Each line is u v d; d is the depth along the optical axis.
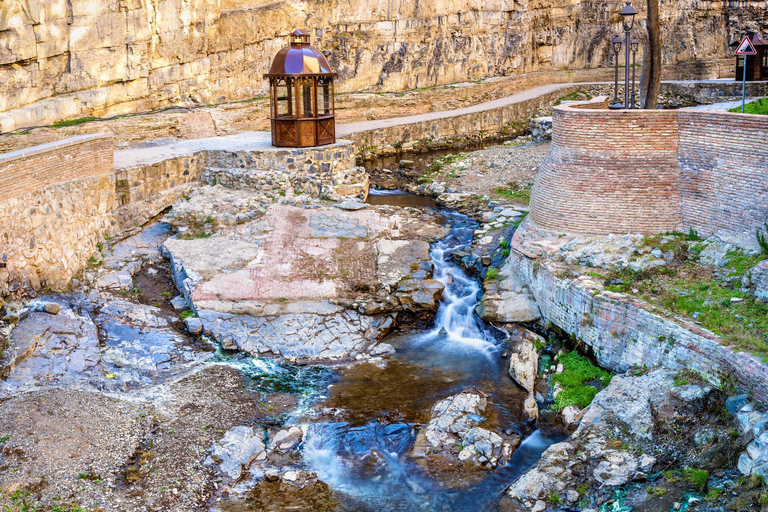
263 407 12.24
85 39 21.77
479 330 14.98
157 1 23.98
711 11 42.56
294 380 13.16
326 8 30.70
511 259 15.89
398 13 33.41
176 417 11.71
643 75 25.11
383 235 18.39
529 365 13.18
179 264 16.52
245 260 16.73
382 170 26.42
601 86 38.75
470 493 10.20
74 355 13.03
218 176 21.38
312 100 21.75
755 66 32.62
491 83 36.56
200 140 23.69
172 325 14.84
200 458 10.77
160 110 24.17
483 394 12.48
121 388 12.42
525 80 38.69
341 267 16.66
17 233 14.02
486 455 10.83
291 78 21.39
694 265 13.62
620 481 9.83
